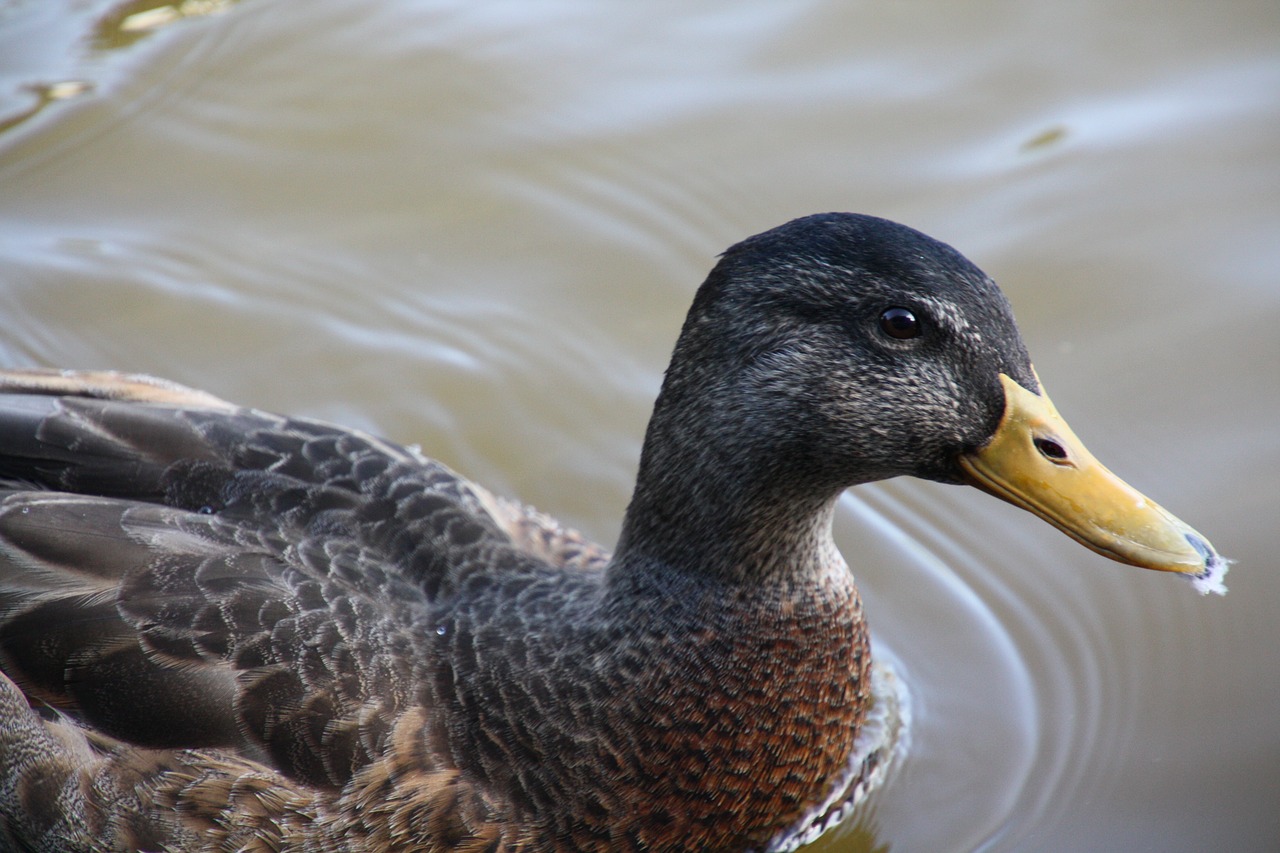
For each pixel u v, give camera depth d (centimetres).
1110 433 1112
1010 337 756
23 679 779
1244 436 1101
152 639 771
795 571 831
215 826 763
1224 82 1359
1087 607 1055
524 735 797
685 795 830
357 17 1522
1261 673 985
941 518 1132
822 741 869
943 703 1000
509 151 1382
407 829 771
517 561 867
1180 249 1228
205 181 1362
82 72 1451
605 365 1228
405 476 879
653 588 827
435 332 1252
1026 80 1386
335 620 788
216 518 823
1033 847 895
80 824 771
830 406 765
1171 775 928
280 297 1275
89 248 1302
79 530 795
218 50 1485
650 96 1415
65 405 861
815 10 1483
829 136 1357
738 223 1298
